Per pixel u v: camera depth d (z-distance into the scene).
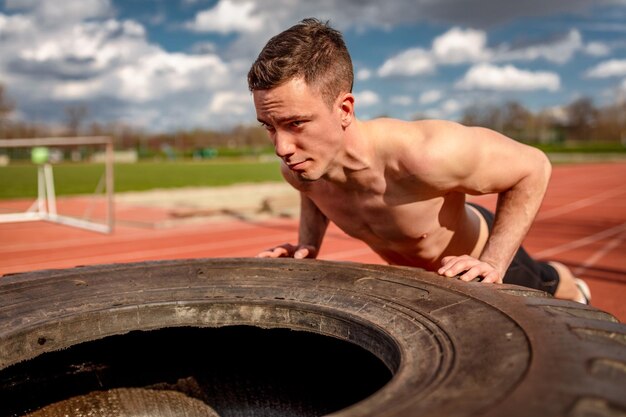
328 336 1.54
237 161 53.16
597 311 1.31
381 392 0.95
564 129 76.19
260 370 1.79
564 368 0.90
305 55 1.58
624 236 8.20
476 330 1.18
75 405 1.66
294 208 12.43
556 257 6.54
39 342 1.46
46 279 1.85
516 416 0.76
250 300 1.67
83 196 16.84
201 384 1.81
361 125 1.85
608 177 24.36
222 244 8.15
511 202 1.95
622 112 73.69
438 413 0.80
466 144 1.79
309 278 1.81
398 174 1.87
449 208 2.05
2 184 21.48
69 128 59.84
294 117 1.61
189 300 1.67
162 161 54.66
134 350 1.73
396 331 1.32
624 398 0.80
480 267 1.72
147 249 7.77
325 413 1.68
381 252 2.36
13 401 1.53
